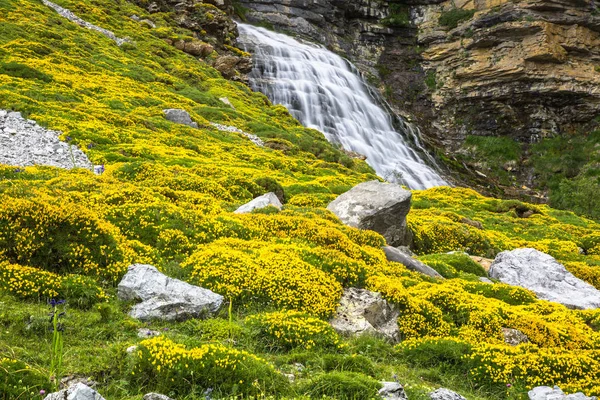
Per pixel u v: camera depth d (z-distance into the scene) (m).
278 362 10.24
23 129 30.83
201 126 46.97
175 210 16.92
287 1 103.06
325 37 105.81
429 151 89.00
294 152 48.84
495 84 98.56
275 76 81.50
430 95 104.75
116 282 12.48
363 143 77.62
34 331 9.48
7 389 7.29
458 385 11.38
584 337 15.98
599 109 96.12
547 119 97.81
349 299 13.89
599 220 61.34
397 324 13.83
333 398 8.64
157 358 8.55
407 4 115.19
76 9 66.94
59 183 18.83
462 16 106.56
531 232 37.91
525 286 22.09
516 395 11.16
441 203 43.47
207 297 12.02
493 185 88.25
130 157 30.61
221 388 8.42
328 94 81.31
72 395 6.95
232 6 92.75
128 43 62.94
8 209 12.02
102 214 15.52
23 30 52.19
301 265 14.39
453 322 14.89
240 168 33.81
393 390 8.94
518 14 95.25
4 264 11.16
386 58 110.75
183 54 68.62
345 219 22.39
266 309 12.66
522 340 14.78
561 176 91.31
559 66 95.12
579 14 95.25
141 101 46.75
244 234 17.17
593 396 11.06
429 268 19.92
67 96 40.25
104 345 9.59
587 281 27.02
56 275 11.51
